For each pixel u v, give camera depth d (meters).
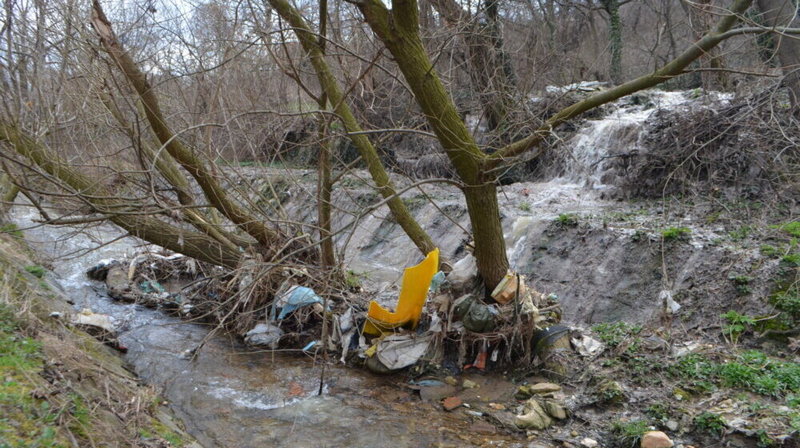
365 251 12.22
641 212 9.40
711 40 5.18
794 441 4.34
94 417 3.93
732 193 8.92
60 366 4.48
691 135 9.79
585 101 5.74
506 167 5.93
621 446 4.80
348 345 6.91
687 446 4.61
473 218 6.23
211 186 7.28
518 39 11.49
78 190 7.27
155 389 5.82
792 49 8.89
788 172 8.23
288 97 10.12
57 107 7.71
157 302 8.87
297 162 10.39
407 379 6.31
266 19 7.44
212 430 5.24
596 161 12.14
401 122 8.01
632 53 21.58
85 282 9.71
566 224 9.09
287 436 5.16
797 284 6.08
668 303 6.41
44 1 7.35
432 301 6.70
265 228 7.70
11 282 6.49
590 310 7.66
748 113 8.00
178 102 8.48
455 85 9.04
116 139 9.12
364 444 5.01
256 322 7.63
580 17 18.56
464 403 5.71
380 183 7.79
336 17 8.12
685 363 5.58
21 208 13.93
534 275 8.82
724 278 6.68
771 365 5.32
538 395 5.58
